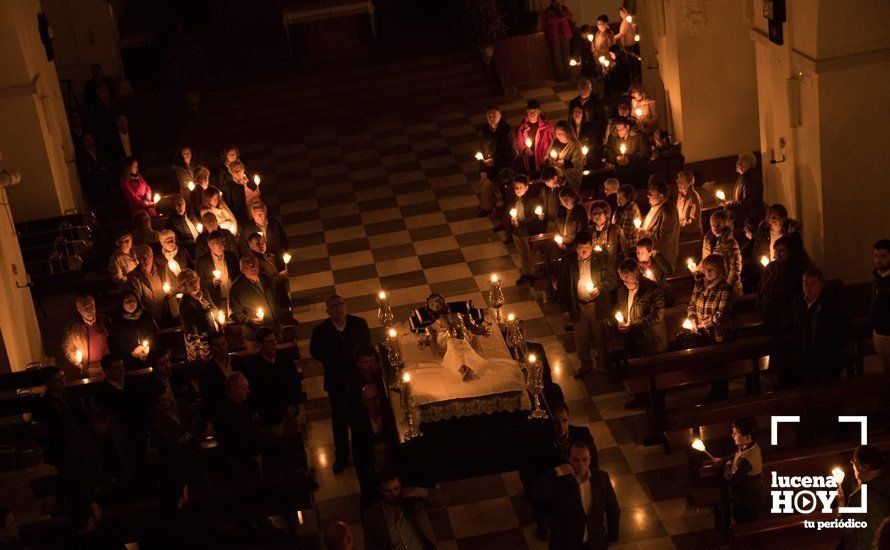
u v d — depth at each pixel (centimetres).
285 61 2441
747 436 913
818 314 1076
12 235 1395
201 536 900
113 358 1066
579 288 1245
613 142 1658
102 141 1922
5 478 1159
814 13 1234
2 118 1541
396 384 1011
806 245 1383
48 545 912
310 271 1650
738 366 1161
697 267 1269
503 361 989
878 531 695
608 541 908
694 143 1734
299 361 1387
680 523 1029
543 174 1462
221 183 1689
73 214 1602
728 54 1686
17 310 1345
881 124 1283
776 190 1458
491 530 1044
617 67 2042
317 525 1071
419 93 2302
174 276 1375
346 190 1942
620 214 1376
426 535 898
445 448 966
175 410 1077
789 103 1330
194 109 2247
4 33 1497
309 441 1224
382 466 995
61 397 1110
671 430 1034
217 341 1079
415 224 1767
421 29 2516
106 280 1543
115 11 2444
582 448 868
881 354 1106
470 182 1911
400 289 1559
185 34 2227
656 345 1186
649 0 1789
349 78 2333
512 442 969
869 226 1332
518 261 1597
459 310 1078
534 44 2289
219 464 1035
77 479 967
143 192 1712
